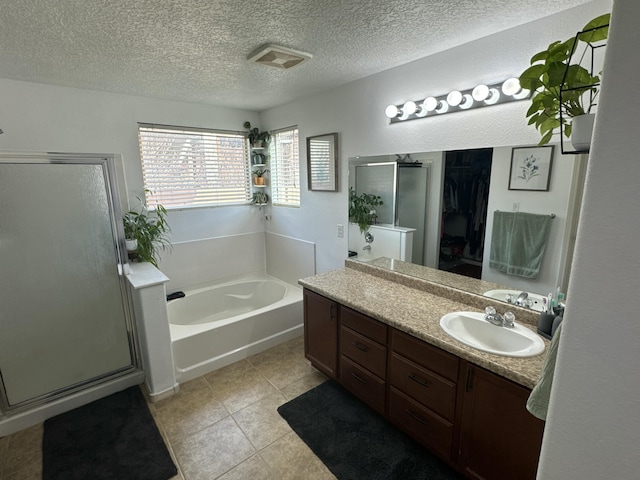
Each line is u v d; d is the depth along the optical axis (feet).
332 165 9.96
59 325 7.36
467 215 6.84
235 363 9.43
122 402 7.86
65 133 9.04
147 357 7.77
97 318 7.80
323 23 5.59
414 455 6.25
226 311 12.57
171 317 11.03
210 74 8.09
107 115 9.65
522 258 6.10
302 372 8.99
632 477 1.68
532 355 4.92
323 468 6.01
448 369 5.45
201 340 8.81
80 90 9.14
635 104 1.51
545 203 5.74
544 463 2.06
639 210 1.53
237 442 6.63
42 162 6.72
